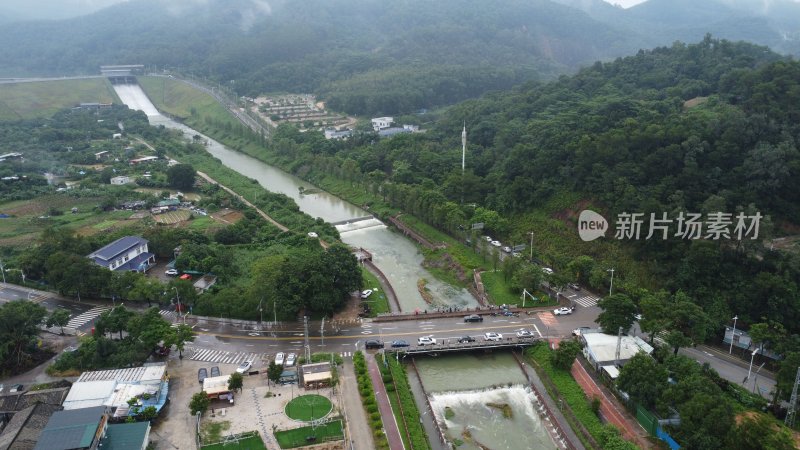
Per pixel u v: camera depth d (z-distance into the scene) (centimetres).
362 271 18775
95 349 12488
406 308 16362
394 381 12294
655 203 16700
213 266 17512
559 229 19688
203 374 12231
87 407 10462
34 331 13138
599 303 14100
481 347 13775
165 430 10650
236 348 13625
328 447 10231
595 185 19562
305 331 13738
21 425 9850
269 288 14975
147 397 11012
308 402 11500
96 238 19250
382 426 10838
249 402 11512
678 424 10425
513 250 19538
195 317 15138
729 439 9331
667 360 12044
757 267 14900
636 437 10681
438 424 11244
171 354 13338
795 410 10738
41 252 17588
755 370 12769
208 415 11069
